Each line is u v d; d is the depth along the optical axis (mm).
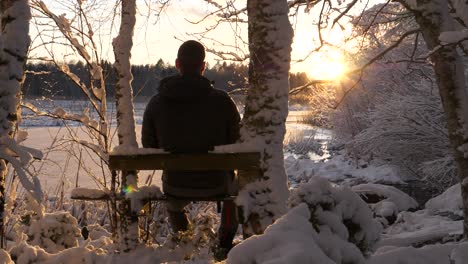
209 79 4391
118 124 4230
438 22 5434
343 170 15758
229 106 4156
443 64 5453
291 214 2506
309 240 2271
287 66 4238
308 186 2709
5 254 3559
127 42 4273
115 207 4211
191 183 4078
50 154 14469
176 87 4031
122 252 4047
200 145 4070
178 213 4242
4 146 3129
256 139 4164
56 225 4617
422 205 10906
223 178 4148
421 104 12867
